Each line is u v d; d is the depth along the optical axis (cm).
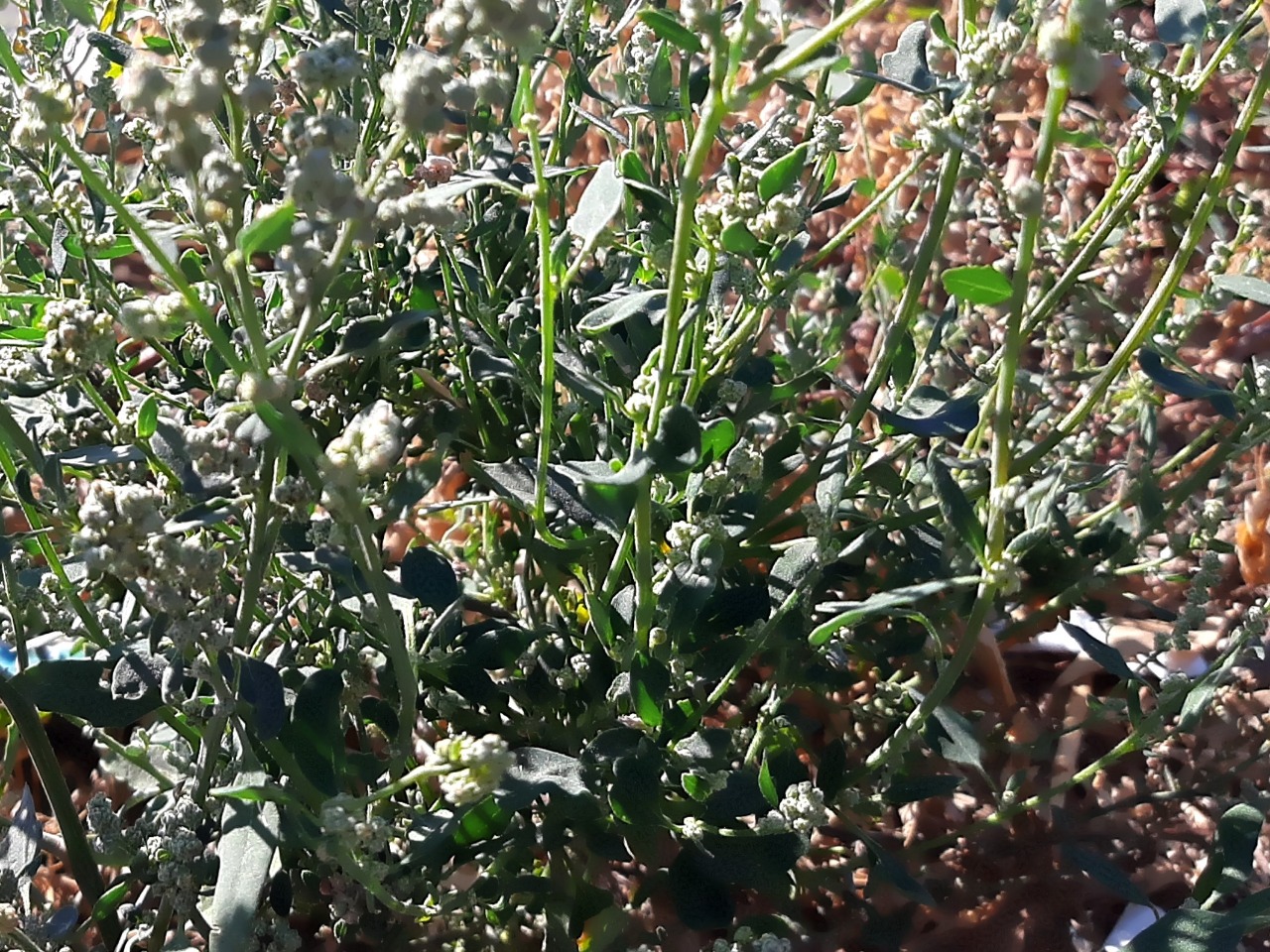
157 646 24
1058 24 22
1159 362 32
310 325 22
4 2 35
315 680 26
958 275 27
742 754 34
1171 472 44
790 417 36
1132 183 32
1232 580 46
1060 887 36
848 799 31
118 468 32
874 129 57
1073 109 51
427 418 36
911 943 36
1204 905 30
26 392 27
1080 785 39
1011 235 46
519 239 39
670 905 35
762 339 51
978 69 26
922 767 38
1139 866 37
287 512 25
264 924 27
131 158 45
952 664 28
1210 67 30
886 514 36
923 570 36
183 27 20
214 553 23
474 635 33
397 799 33
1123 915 36
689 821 30
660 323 33
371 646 32
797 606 31
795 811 28
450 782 22
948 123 27
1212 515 35
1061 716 41
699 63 37
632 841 30
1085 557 39
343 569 26
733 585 35
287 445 21
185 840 26
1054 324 46
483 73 22
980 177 32
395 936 32
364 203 20
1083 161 52
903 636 36
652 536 33
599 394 31
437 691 33
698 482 30
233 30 20
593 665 33
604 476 26
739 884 30
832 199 34
